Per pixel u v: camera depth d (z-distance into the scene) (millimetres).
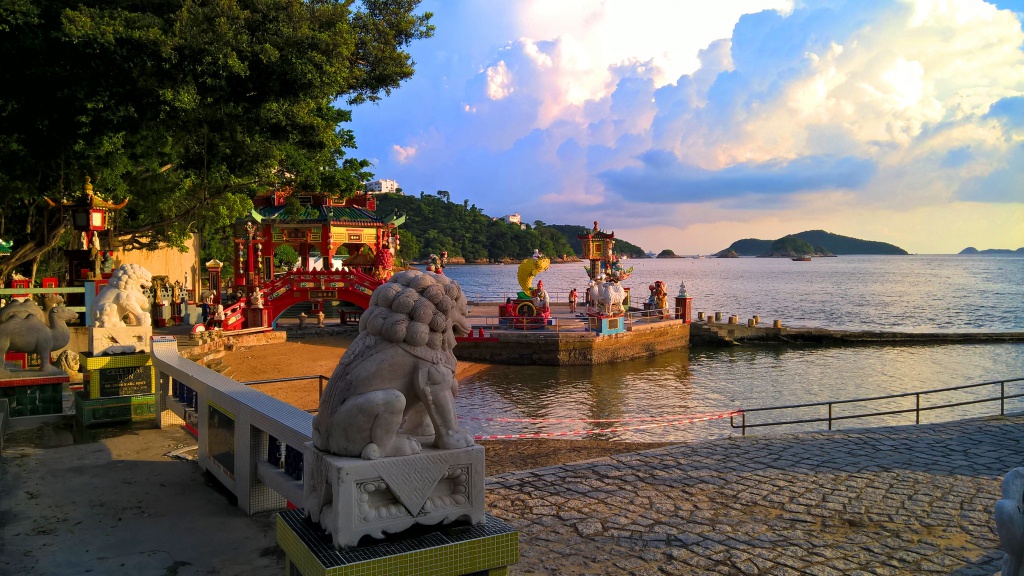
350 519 3803
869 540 7398
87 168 21484
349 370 4098
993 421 13547
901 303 84750
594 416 23688
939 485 9312
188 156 21047
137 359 10625
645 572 6574
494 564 4090
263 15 18375
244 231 39250
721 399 27016
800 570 6637
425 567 3854
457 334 4441
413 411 4398
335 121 28750
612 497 8805
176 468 8312
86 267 21656
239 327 32375
